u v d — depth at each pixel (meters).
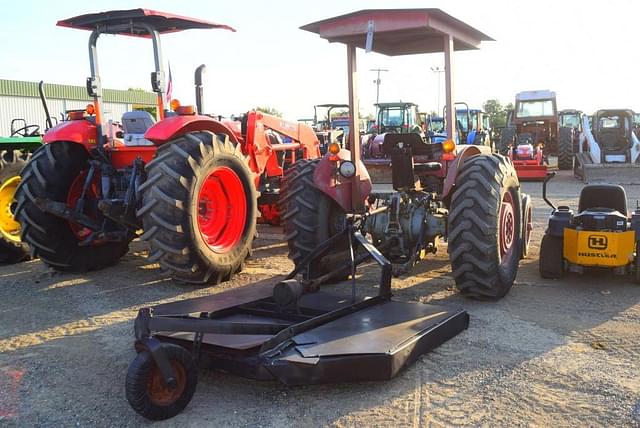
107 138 5.86
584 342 3.76
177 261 5.03
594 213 5.17
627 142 14.71
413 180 4.99
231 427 2.78
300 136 8.02
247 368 3.00
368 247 4.23
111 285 5.48
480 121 21.28
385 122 18.48
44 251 5.71
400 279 5.39
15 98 27.12
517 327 4.05
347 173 4.89
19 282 5.67
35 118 27.91
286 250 7.00
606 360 3.46
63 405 3.04
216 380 3.29
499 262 4.49
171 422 2.83
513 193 4.93
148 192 4.95
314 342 3.19
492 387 3.13
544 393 3.05
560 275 5.30
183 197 4.93
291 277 4.55
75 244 5.87
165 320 2.89
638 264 5.05
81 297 5.08
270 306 4.03
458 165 4.64
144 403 2.72
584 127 15.65
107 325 4.30
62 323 4.37
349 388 3.17
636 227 5.04
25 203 5.64
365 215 4.88
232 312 3.90
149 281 5.61
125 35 6.08
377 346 3.15
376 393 3.10
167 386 2.77
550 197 11.73
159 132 5.13
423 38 5.45
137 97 32.75
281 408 2.96
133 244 7.52
